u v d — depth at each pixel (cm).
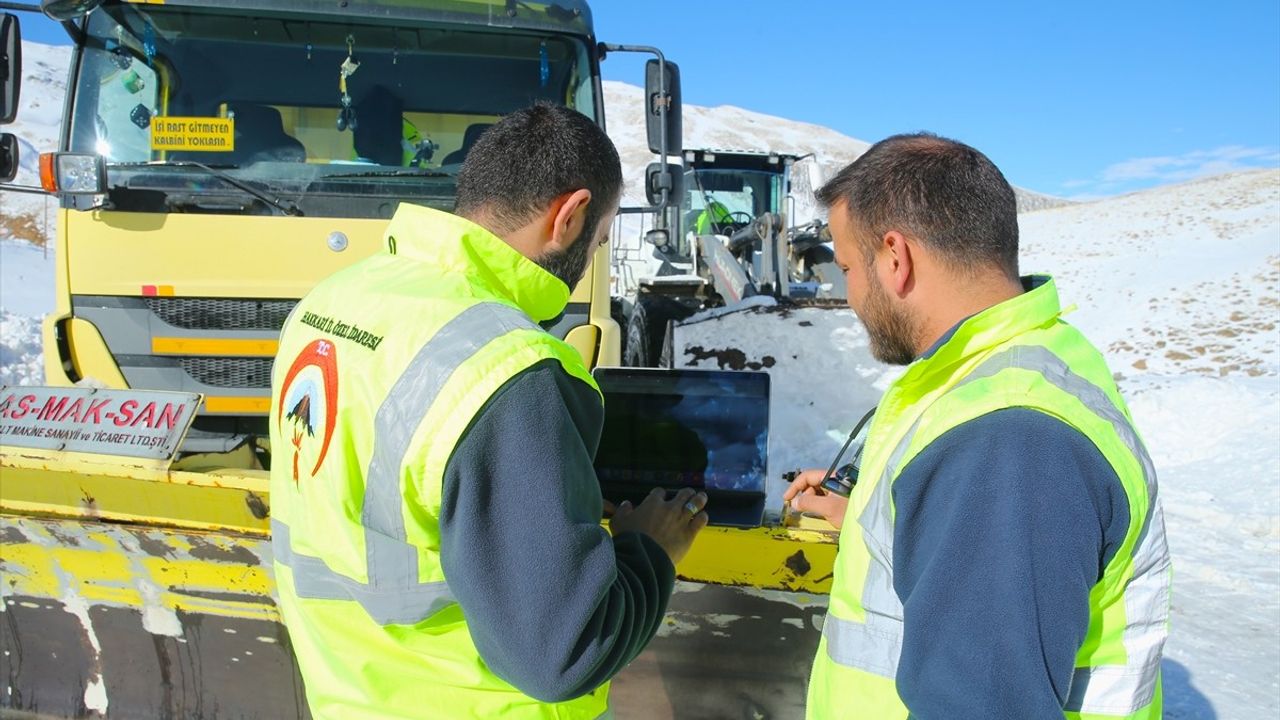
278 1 377
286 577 148
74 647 259
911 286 136
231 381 356
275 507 153
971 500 113
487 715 138
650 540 151
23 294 1441
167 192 353
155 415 239
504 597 120
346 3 383
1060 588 108
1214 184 3444
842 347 405
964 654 109
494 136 147
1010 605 108
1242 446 669
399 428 126
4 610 260
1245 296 1605
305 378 142
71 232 349
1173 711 340
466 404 123
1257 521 549
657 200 420
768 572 211
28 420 249
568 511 123
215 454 286
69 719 263
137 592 249
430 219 144
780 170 1161
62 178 344
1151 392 771
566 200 144
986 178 133
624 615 131
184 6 372
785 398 393
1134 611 123
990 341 128
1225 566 491
